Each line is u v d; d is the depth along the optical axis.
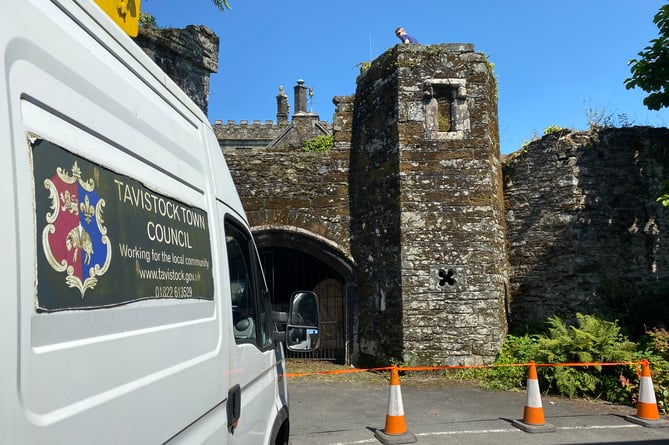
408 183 9.91
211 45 9.55
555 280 10.51
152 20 8.92
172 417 1.96
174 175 2.27
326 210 11.23
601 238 10.48
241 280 3.16
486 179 10.01
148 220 1.97
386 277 10.13
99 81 1.77
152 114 2.14
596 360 7.77
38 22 1.50
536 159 11.02
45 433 1.33
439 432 6.03
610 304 10.10
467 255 9.78
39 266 1.37
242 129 29.03
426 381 9.01
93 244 1.61
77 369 1.47
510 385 8.48
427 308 9.63
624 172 10.84
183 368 2.08
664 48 8.70
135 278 1.82
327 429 6.22
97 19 1.83
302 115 24.95
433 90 10.16
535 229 10.87
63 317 1.44
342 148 11.40
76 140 1.60
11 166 1.31
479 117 10.16
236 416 2.66
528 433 5.99
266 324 3.62
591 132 10.80
